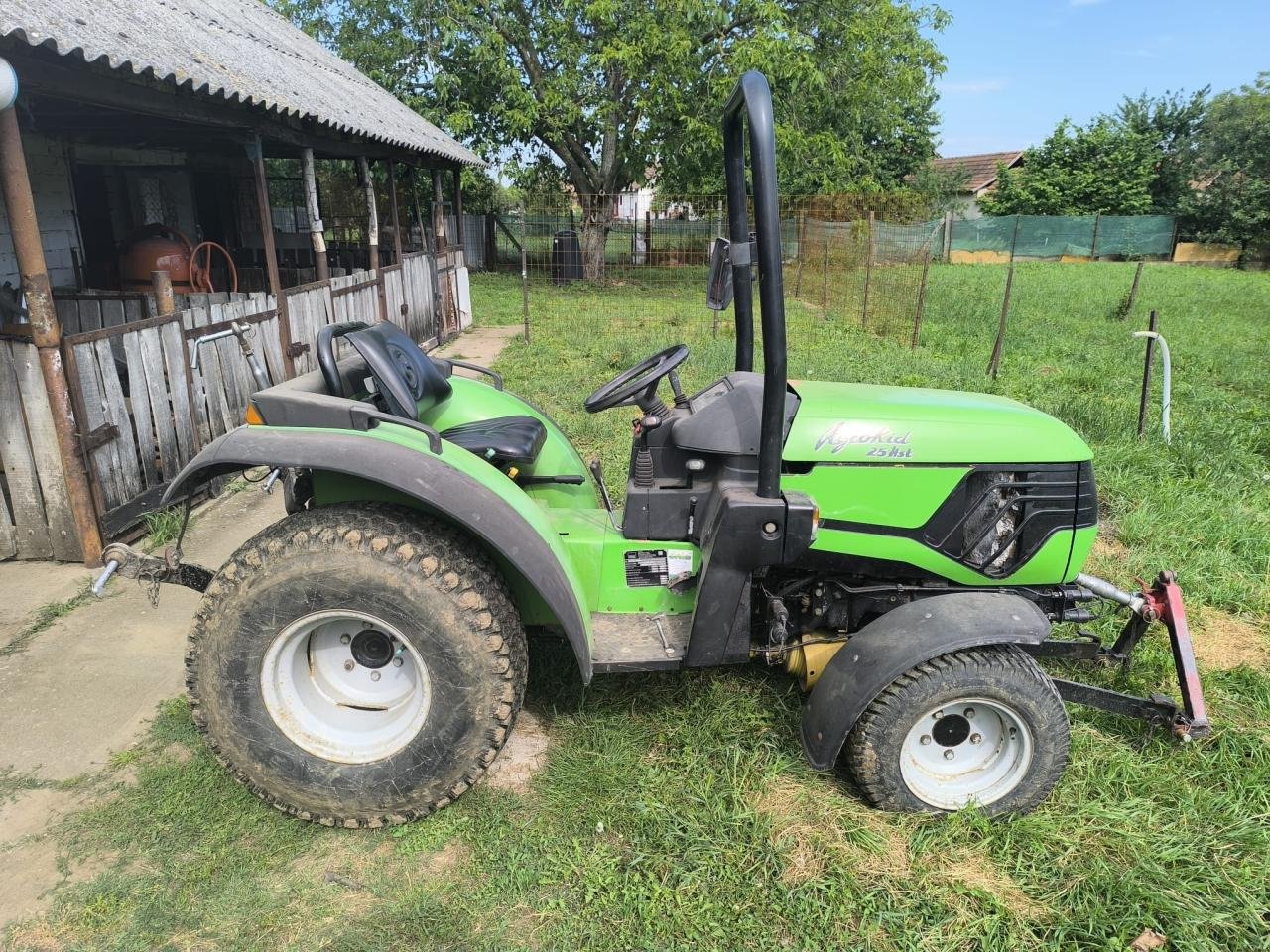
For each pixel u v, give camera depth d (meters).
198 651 2.44
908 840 2.50
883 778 2.52
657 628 2.84
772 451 2.44
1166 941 2.20
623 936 2.18
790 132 17.27
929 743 2.62
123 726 3.03
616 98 17.94
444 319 11.41
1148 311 14.75
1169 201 32.75
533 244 21.48
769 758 2.81
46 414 4.07
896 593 2.90
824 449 2.71
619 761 2.80
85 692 3.22
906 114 33.47
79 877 2.37
